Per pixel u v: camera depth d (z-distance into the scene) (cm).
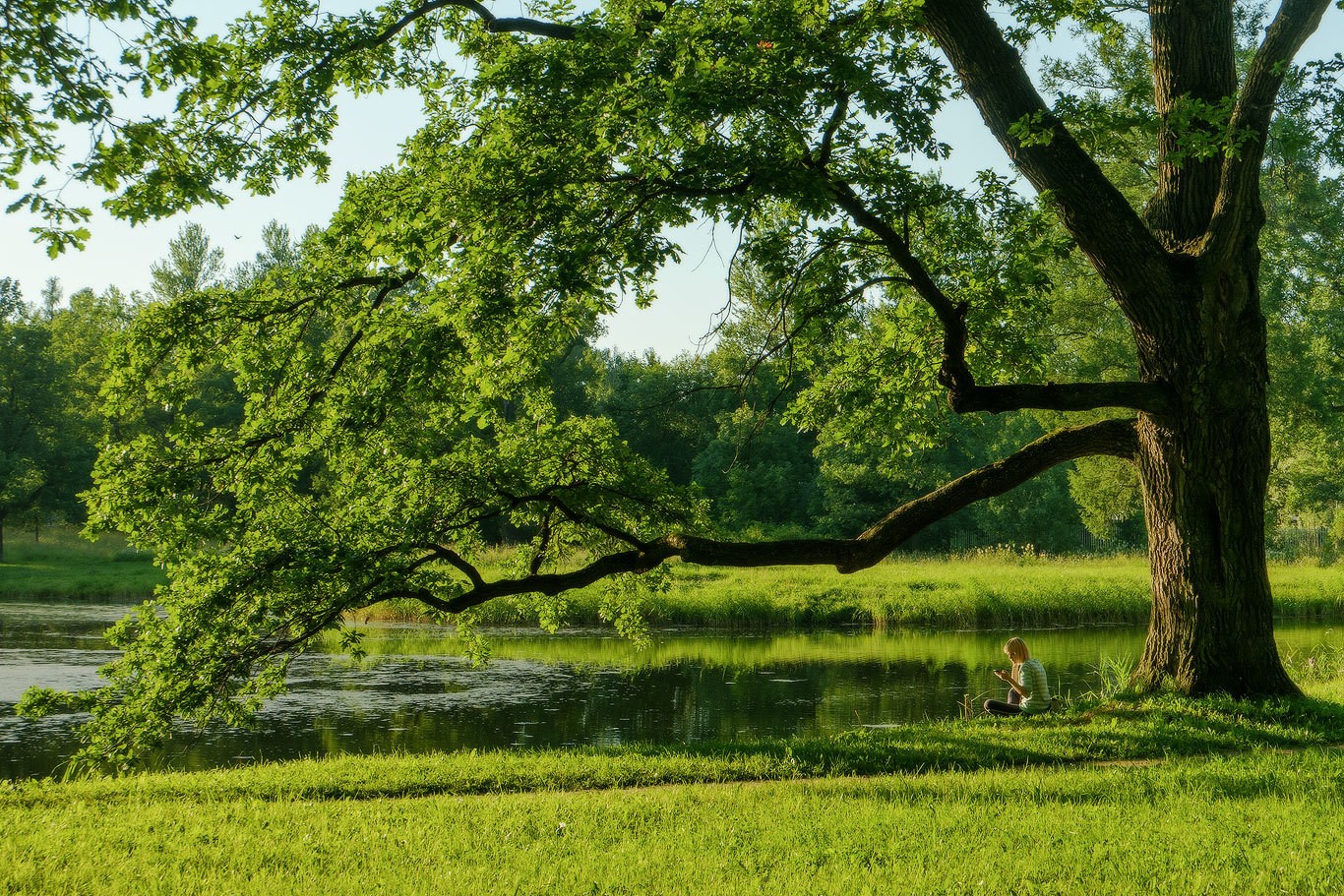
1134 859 618
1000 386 1145
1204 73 1181
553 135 1018
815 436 6319
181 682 1105
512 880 598
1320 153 1074
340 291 1214
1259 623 1177
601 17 1097
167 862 656
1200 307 1136
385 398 1118
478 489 1273
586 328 1192
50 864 639
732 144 1012
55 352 5722
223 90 1027
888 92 947
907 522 1178
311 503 1280
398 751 1375
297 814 819
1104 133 1094
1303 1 1030
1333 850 628
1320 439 3522
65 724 1600
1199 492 1176
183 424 1197
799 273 1267
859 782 915
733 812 784
